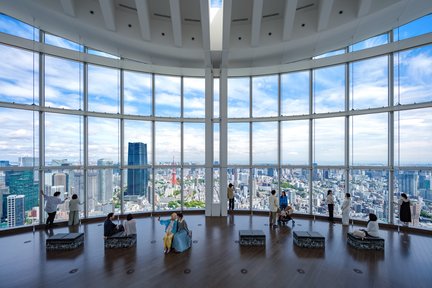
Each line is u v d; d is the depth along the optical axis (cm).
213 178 1084
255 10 830
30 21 816
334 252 626
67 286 458
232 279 484
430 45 805
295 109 1098
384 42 894
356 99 966
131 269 529
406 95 855
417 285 460
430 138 812
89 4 823
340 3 816
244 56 1045
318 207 1047
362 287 453
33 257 595
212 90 1083
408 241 716
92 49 1002
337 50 1005
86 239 738
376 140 927
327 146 1038
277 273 509
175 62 1096
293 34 905
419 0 690
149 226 891
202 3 833
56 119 935
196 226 889
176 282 472
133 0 857
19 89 851
